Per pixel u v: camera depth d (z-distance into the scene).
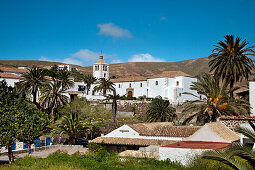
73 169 19.80
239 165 11.40
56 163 21.97
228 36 39.69
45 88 54.78
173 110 48.78
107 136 35.41
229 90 34.47
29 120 26.83
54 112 53.97
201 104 34.22
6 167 21.25
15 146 35.16
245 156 11.81
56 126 43.38
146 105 69.19
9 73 70.94
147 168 18.53
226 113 33.16
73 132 41.38
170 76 78.19
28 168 20.80
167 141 30.75
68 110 56.09
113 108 58.28
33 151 35.12
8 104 25.75
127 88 87.31
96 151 30.73
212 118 33.69
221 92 33.84
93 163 21.72
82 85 84.00
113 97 58.34
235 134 24.16
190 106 34.44
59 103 54.47
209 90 34.16
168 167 18.03
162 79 78.25
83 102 61.69
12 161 26.09
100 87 78.88
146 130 34.94
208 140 22.97
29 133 26.80
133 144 31.73
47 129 49.00
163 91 77.56
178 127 32.72
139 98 76.25
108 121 58.22
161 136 31.92
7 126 24.80
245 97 40.84
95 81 88.81
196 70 181.00
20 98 26.92
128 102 71.81
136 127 35.25
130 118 67.06
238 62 39.19
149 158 21.53
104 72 93.38
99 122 56.34
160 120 47.22
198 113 34.44
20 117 26.03
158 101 48.75
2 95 25.59
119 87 89.69
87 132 45.50
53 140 43.91
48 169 19.97
